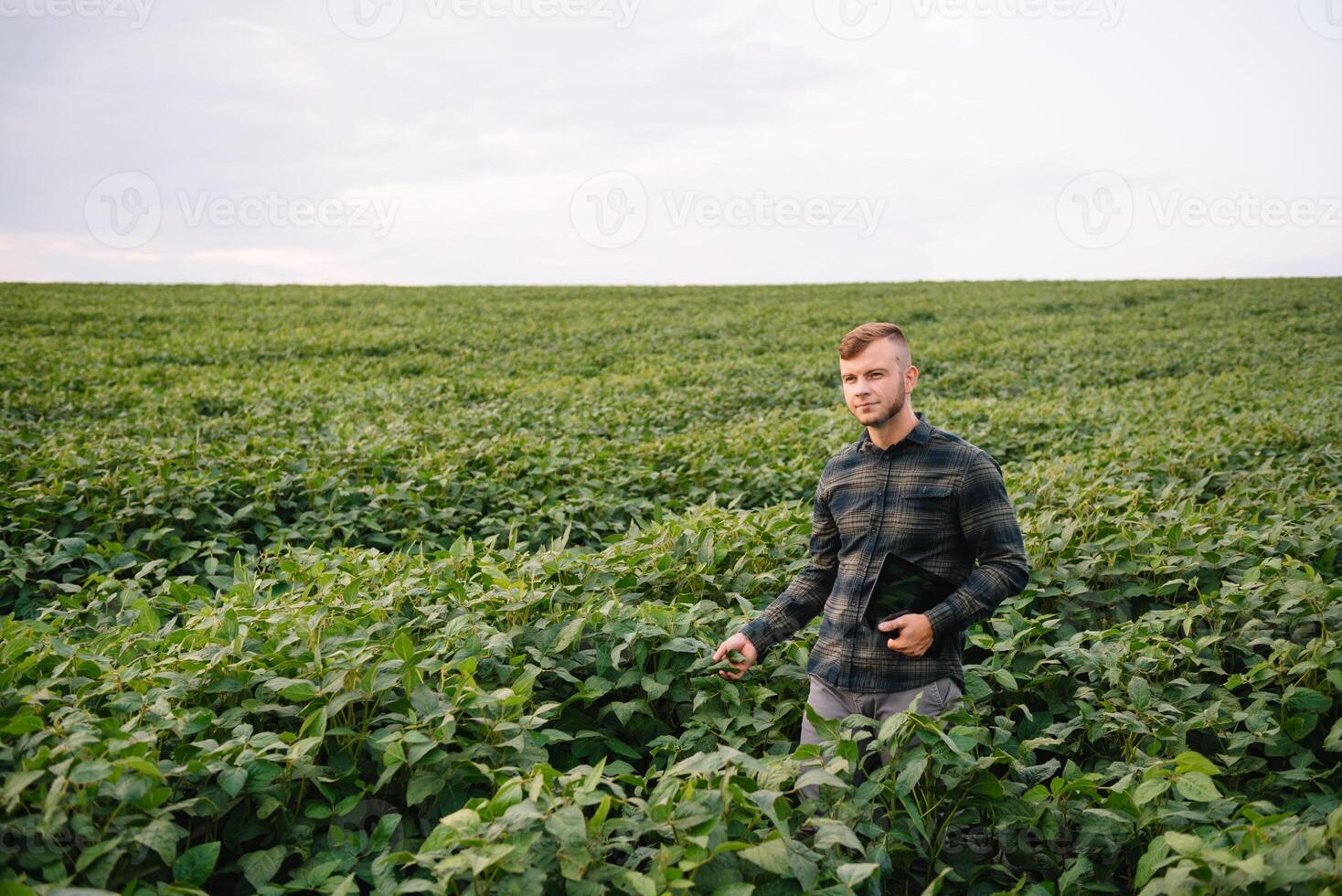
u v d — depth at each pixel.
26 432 9.35
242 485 6.93
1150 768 2.55
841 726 2.71
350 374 18.80
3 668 2.92
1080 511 5.39
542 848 2.09
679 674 3.33
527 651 3.34
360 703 2.85
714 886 2.06
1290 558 4.13
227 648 2.96
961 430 10.29
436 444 8.91
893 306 34.16
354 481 7.65
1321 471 6.98
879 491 2.78
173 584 4.14
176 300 33.19
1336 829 2.04
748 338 25.67
